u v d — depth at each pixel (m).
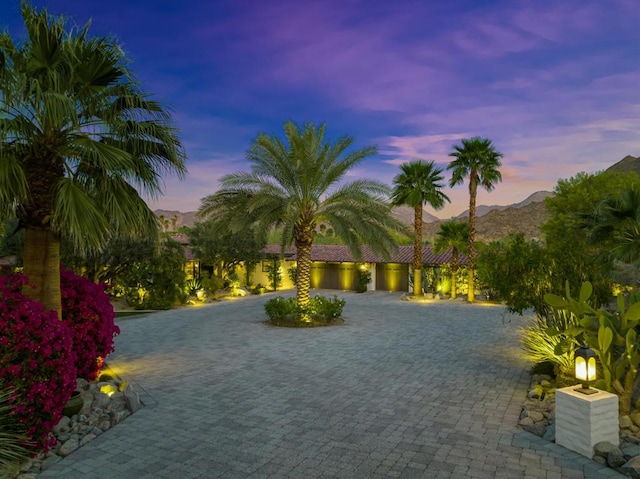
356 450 6.33
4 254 24.34
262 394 9.12
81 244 7.56
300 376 10.55
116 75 8.48
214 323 19.30
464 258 34.69
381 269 37.56
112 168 7.91
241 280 38.47
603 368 7.14
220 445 6.54
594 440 5.97
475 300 29.05
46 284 8.35
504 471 5.62
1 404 5.88
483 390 9.30
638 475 5.29
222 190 18.56
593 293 10.78
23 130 7.75
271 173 18.34
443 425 7.29
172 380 10.21
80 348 9.09
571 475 5.49
